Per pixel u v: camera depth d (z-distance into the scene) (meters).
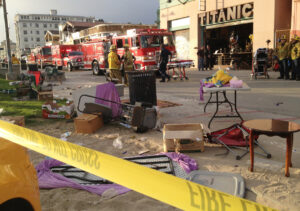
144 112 5.17
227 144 4.24
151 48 14.56
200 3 21.45
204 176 3.25
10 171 1.55
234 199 0.93
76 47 26.52
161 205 2.69
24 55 45.91
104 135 5.14
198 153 4.09
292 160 3.72
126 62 11.40
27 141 1.56
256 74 12.88
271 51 16.28
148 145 4.51
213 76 5.71
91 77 17.50
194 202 0.95
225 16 20.03
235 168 3.51
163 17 25.72
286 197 2.77
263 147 4.25
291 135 3.15
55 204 2.77
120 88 7.63
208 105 7.54
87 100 6.10
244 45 22.53
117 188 3.05
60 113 6.62
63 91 11.56
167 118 6.31
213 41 23.12
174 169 3.49
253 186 3.03
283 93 8.84
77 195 2.94
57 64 26.23
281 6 16.66
